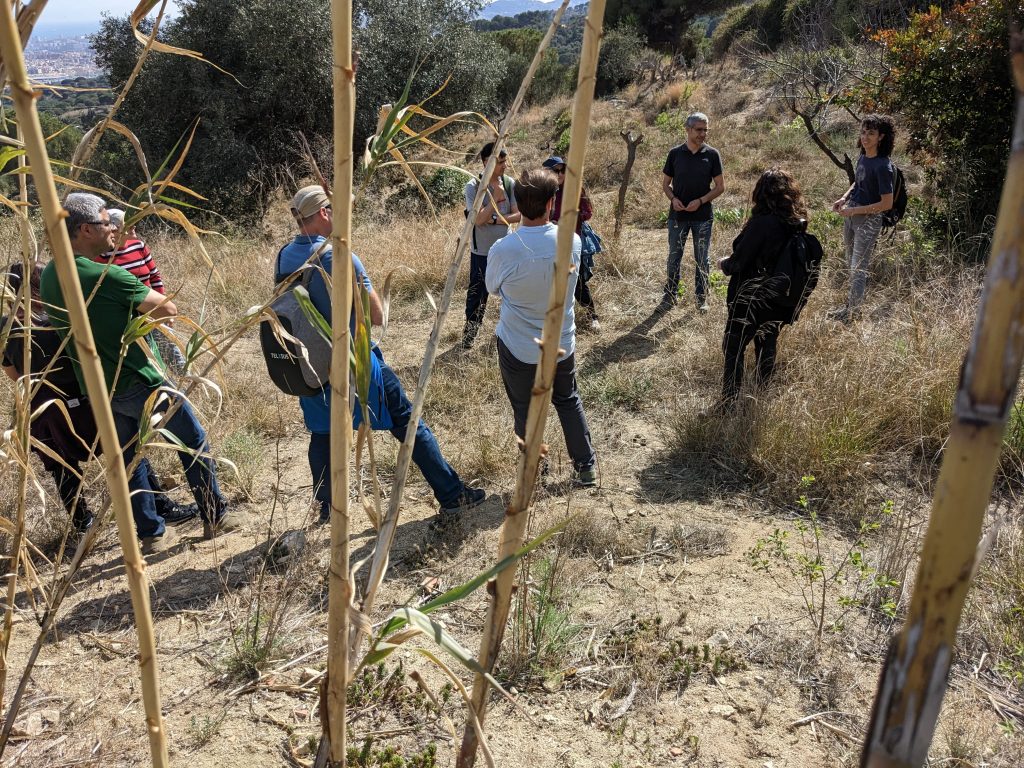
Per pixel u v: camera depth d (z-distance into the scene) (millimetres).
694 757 2492
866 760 732
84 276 3094
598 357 5824
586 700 2740
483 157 5820
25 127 924
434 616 3158
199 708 2738
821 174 10102
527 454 1234
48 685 2850
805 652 2904
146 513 3625
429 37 14852
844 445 3977
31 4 1216
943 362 4367
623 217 9781
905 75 7215
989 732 2475
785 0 20375
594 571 3449
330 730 1363
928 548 667
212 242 9625
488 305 7180
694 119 6176
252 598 3256
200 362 5570
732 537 3656
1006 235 584
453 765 2494
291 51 14203
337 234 1102
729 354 4566
